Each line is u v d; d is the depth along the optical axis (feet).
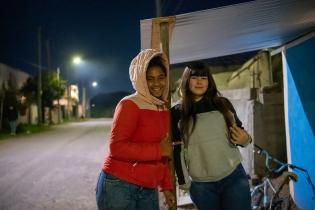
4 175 27.37
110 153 8.36
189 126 10.11
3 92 71.67
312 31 14.44
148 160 8.23
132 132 8.14
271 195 14.73
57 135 61.98
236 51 19.10
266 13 11.41
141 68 8.32
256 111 21.43
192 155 10.09
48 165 31.30
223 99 10.32
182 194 19.11
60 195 21.49
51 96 99.30
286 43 17.38
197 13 10.34
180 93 10.46
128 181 8.14
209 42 15.07
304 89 15.66
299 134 16.39
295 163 17.02
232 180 9.81
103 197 8.23
